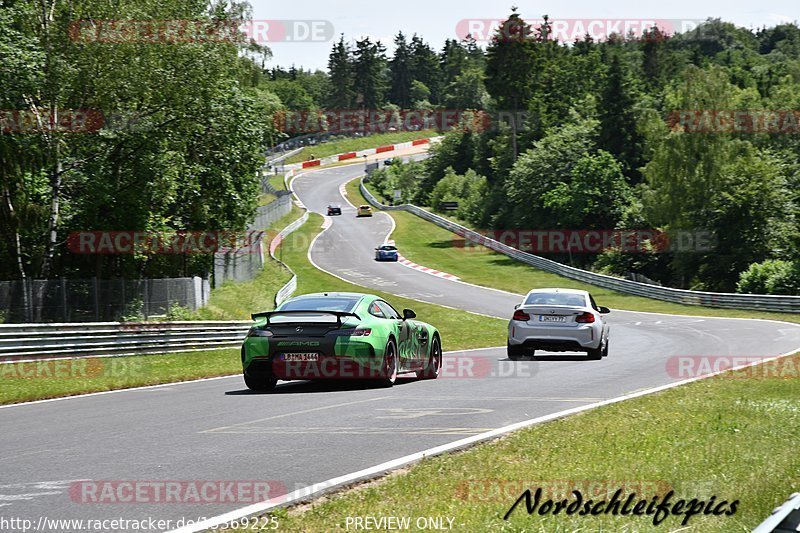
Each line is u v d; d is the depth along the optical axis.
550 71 175.88
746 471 10.09
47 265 44.47
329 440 12.41
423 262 110.62
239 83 56.41
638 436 12.62
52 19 44.12
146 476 9.97
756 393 18.86
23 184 43.78
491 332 53.16
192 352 36.28
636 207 115.56
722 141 104.75
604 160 122.00
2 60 38.72
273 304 65.75
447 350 36.28
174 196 50.25
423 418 14.57
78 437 13.01
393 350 19.34
